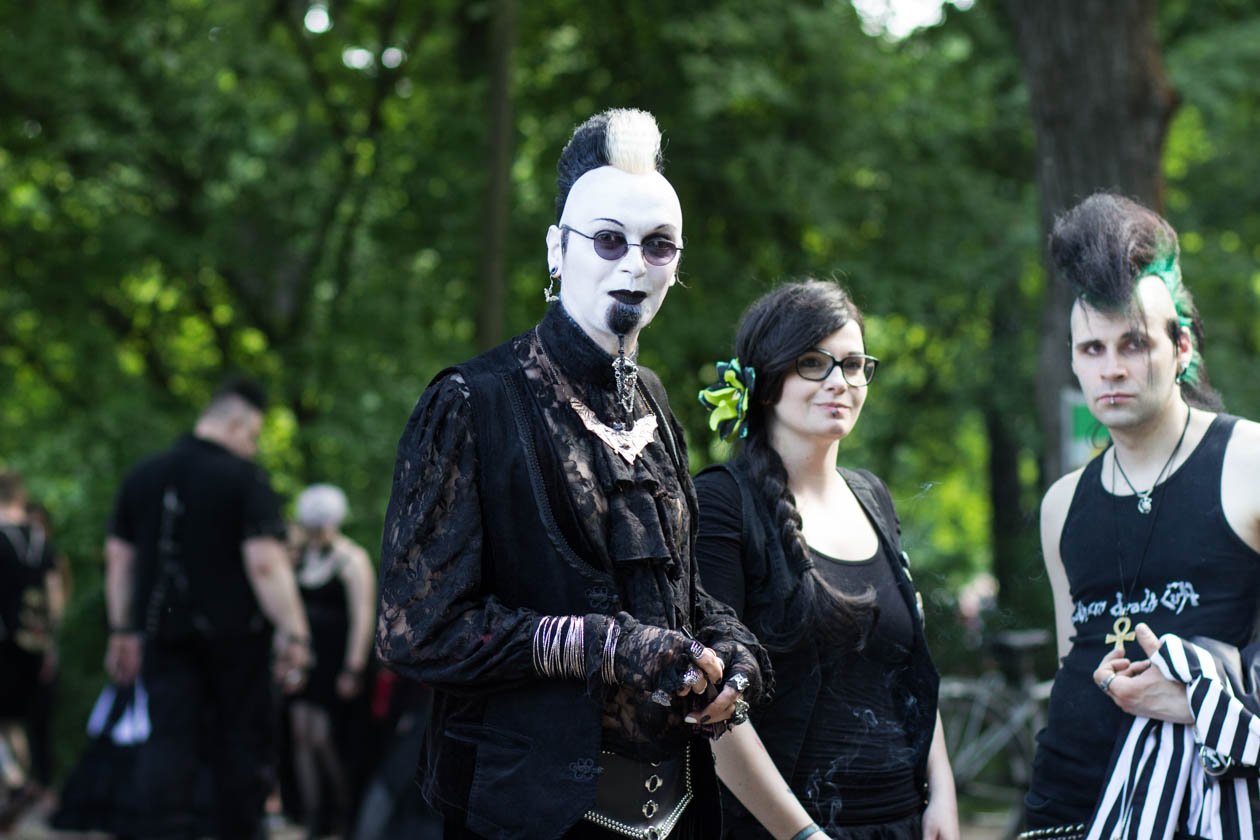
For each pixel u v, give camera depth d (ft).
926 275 73.31
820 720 16.25
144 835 32.04
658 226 12.92
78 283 70.54
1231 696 15.19
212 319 75.46
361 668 39.96
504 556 12.64
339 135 72.54
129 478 33.71
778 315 17.06
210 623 32.68
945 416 87.61
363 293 72.33
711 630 13.38
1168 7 76.79
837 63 69.92
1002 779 43.65
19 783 44.50
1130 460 16.85
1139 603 16.46
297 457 70.79
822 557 16.75
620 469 12.85
